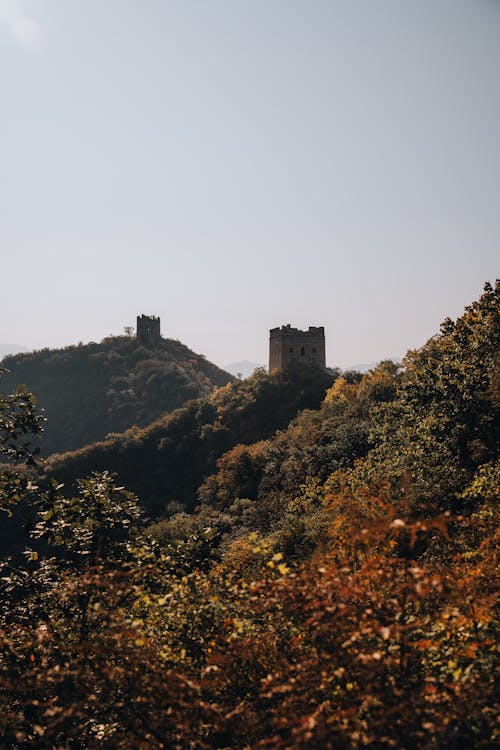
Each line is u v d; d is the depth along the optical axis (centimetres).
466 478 2445
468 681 696
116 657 834
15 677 872
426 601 881
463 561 1180
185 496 8525
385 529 725
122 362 19688
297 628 798
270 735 706
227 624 817
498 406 2538
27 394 1392
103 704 906
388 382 6488
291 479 5531
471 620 759
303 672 692
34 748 862
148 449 9769
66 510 1291
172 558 1309
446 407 2778
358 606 752
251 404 9750
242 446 7619
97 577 852
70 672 759
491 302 3052
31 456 1389
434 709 639
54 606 1126
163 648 873
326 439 5844
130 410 16912
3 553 5472
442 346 4650
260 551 1017
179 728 715
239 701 780
